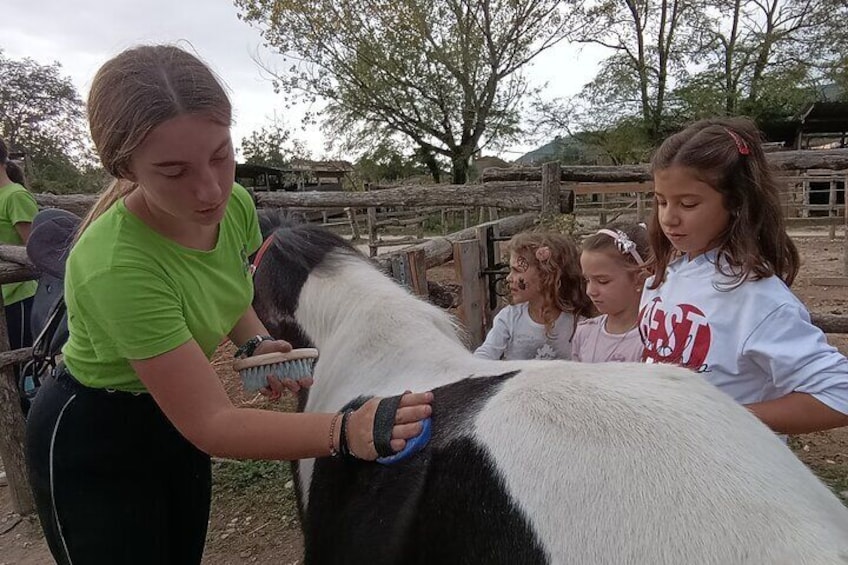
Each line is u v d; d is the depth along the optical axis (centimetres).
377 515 114
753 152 136
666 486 84
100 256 114
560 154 2758
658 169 143
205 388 113
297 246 172
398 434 107
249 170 2875
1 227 340
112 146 103
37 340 170
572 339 224
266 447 110
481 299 331
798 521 79
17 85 3075
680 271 149
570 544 84
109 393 135
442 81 2278
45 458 140
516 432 99
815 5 2359
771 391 134
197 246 130
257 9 2162
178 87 101
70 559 146
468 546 97
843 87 2381
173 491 156
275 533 286
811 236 1248
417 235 1647
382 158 2548
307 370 133
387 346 143
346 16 2136
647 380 105
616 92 2458
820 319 346
